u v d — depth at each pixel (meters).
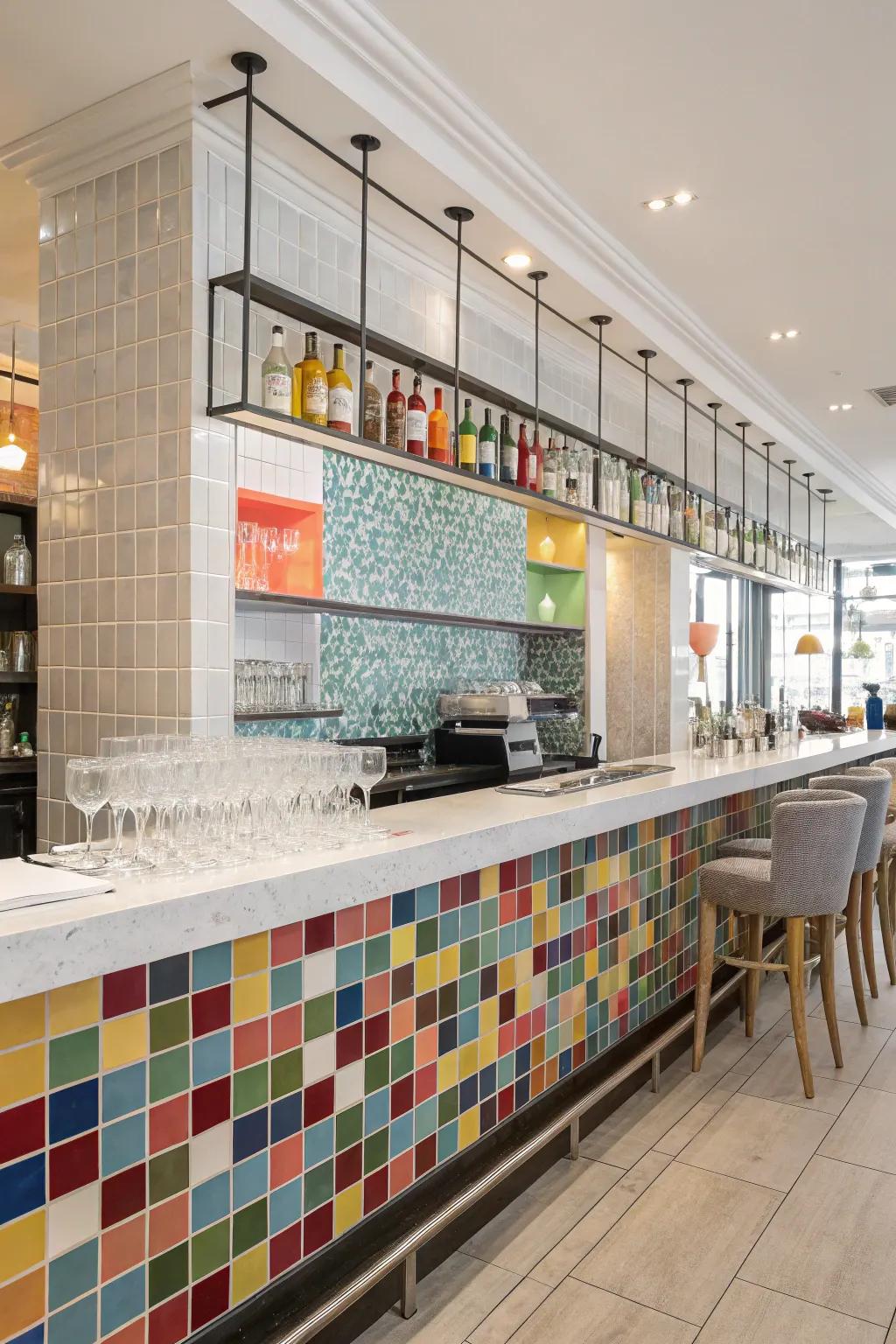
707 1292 2.25
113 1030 1.63
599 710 6.09
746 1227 2.52
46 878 1.71
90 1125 1.60
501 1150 2.66
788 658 11.58
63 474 3.48
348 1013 2.14
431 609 4.89
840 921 4.31
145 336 3.24
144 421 3.24
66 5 2.61
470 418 3.94
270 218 3.40
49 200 3.52
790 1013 4.20
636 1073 3.41
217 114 3.08
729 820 4.52
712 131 3.46
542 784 3.56
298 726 4.33
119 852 1.99
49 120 3.23
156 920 1.63
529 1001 2.83
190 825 2.08
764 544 7.37
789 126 3.43
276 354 3.07
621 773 3.99
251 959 1.90
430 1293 2.25
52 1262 1.54
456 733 5.05
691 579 9.02
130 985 1.66
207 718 3.19
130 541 3.29
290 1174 1.99
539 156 3.62
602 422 5.72
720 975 4.23
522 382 4.93
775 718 6.10
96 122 3.19
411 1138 2.34
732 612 9.97
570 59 3.06
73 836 3.43
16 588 5.06
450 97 3.22
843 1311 2.18
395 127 3.17
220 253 3.20
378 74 3.03
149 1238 1.70
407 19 2.88
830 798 3.67
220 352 3.22
